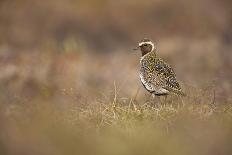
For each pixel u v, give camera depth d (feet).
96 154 32.35
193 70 76.48
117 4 102.17
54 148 32.89
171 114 39.63
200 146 33.35
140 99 53.72
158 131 36.58
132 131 36.68
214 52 87.10
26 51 86.12
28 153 32.76
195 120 38.04
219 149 33.06
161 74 45.96
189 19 100.48
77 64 77.61
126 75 73.56
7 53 82.33
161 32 99.45
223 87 57.57
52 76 67.87
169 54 88.02
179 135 35.19
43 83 64.59
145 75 46.83
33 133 34.27
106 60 84.58
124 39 98.37
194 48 89.40
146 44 47.73
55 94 59.36
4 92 60.95
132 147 33.12
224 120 38.01
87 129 37.96
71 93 48.44
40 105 45.78
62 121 38.58
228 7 103.19
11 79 68.03
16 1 100.78
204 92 44.86
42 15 100.07
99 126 38.93
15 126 35.58
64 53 79.00
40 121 36.40
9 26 98.07
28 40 96.02
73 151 32.55
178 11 101.60
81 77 71.61
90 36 98.27
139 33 99.19
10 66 73.36
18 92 62.59
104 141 33.99
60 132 34.55
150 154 32.65
